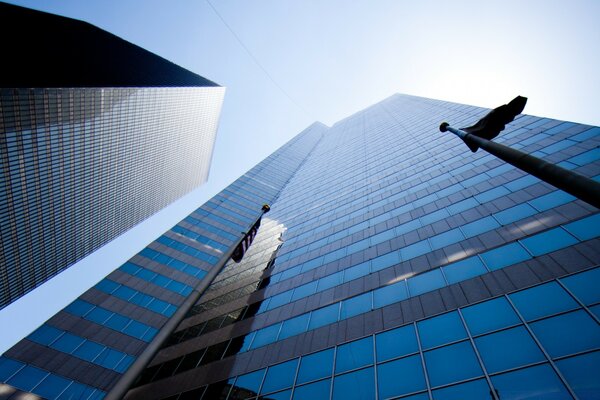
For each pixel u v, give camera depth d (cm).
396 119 7950
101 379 2989
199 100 11738
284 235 4697
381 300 2219
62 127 7575
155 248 4816
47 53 7631
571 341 1278
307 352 2109
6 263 7594
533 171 595
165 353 3116
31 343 3162
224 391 2180
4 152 6694
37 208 7662
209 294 3988
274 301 3036
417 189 3584
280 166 10231
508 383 1265
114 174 9550
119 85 8844
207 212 6141
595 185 486
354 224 3697
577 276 1550
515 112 778
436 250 2414
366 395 1587
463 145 3903
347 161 6700
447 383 1409
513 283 1728
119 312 3697
